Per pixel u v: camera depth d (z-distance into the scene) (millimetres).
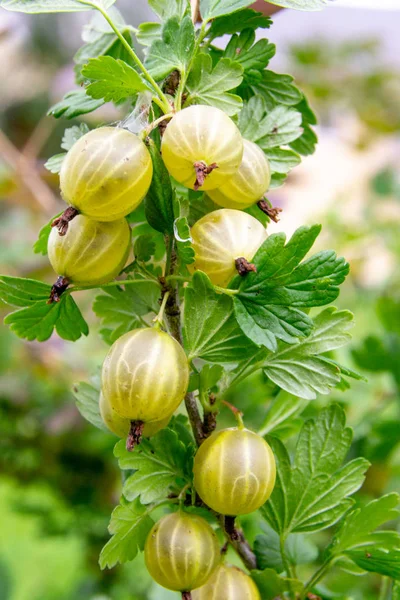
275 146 270
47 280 715
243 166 252
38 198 716
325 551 268
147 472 251
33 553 510
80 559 516
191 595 256
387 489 425
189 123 236
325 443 268
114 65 238
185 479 255
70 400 586
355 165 722
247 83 274
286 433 288
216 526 282
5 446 565
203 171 234
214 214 247
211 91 255
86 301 664
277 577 263
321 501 266
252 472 240
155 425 246
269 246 238
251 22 265
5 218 745
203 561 245
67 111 258
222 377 262
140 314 275
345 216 676
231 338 248
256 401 374
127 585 486
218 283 245
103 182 234
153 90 245
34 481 563
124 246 248
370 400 448
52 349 643
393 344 411
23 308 258
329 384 249
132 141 238
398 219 675
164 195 244
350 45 863
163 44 251
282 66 869
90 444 550
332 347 253
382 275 643
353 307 655
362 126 770
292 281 239
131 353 234
